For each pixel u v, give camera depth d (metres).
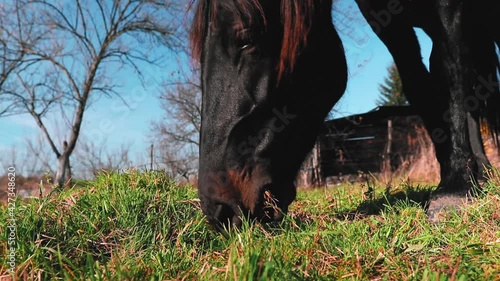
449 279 1.73
